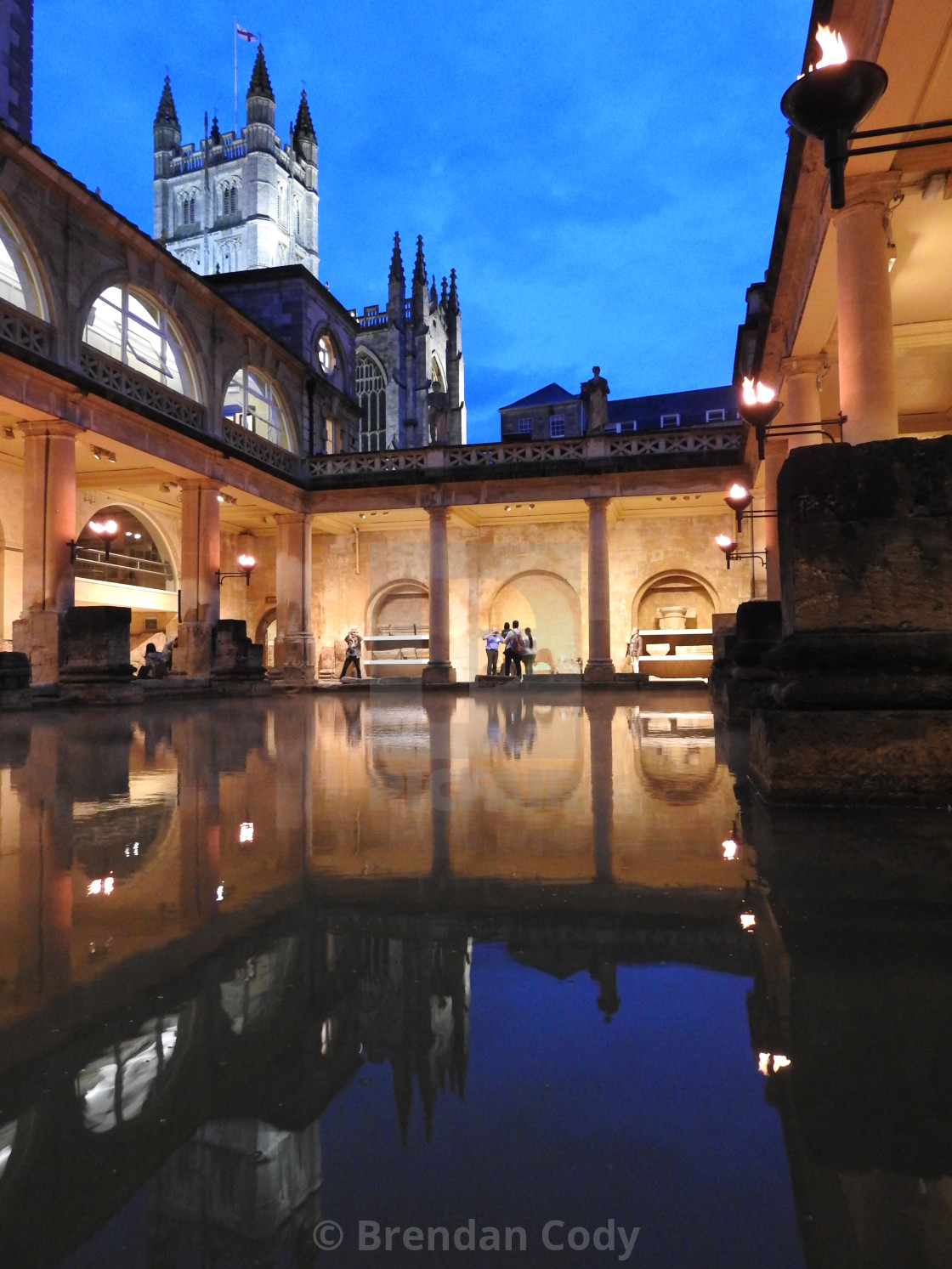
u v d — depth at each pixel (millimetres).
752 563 23188
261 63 94188
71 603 18109
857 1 7238
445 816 3775
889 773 3844
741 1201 946
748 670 9430
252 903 2326
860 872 2598
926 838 3098
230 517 32188
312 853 2979
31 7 20562
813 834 3195
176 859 2900
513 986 1669
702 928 2047
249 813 3941
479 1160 1039
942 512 3998
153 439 21391
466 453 28359
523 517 32156
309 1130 1114
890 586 3992
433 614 28125
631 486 27047
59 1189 981
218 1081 1261
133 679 17656
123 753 7219
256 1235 872
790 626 4270
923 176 8977
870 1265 822
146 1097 1206
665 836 3217
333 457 29750
